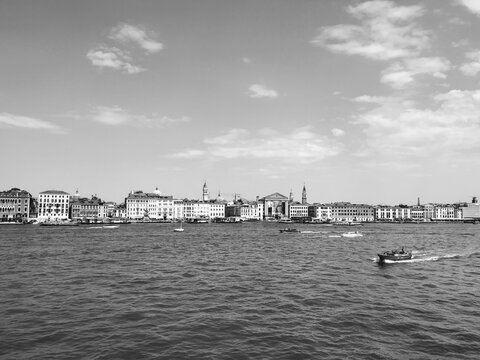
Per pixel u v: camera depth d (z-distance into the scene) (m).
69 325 40.47
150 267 78.62
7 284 60.53
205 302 49.88
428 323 41.88
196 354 33.34
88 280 64.12
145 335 37.62
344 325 40.94
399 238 175.12
